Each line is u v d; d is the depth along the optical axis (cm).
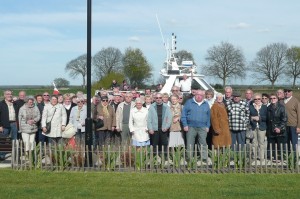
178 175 1288
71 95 1711
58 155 1362
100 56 5700
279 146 1465
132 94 1736
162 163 1334
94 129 1595
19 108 1542
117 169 1359
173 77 2189
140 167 1348
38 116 1509
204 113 1439
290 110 1494
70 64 5794
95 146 1462
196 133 1449
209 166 1370
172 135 1507
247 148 1347
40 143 1374
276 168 1323
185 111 1451
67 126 1541
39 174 1292
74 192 1094
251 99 1598
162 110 1461
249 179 1235
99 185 1174
